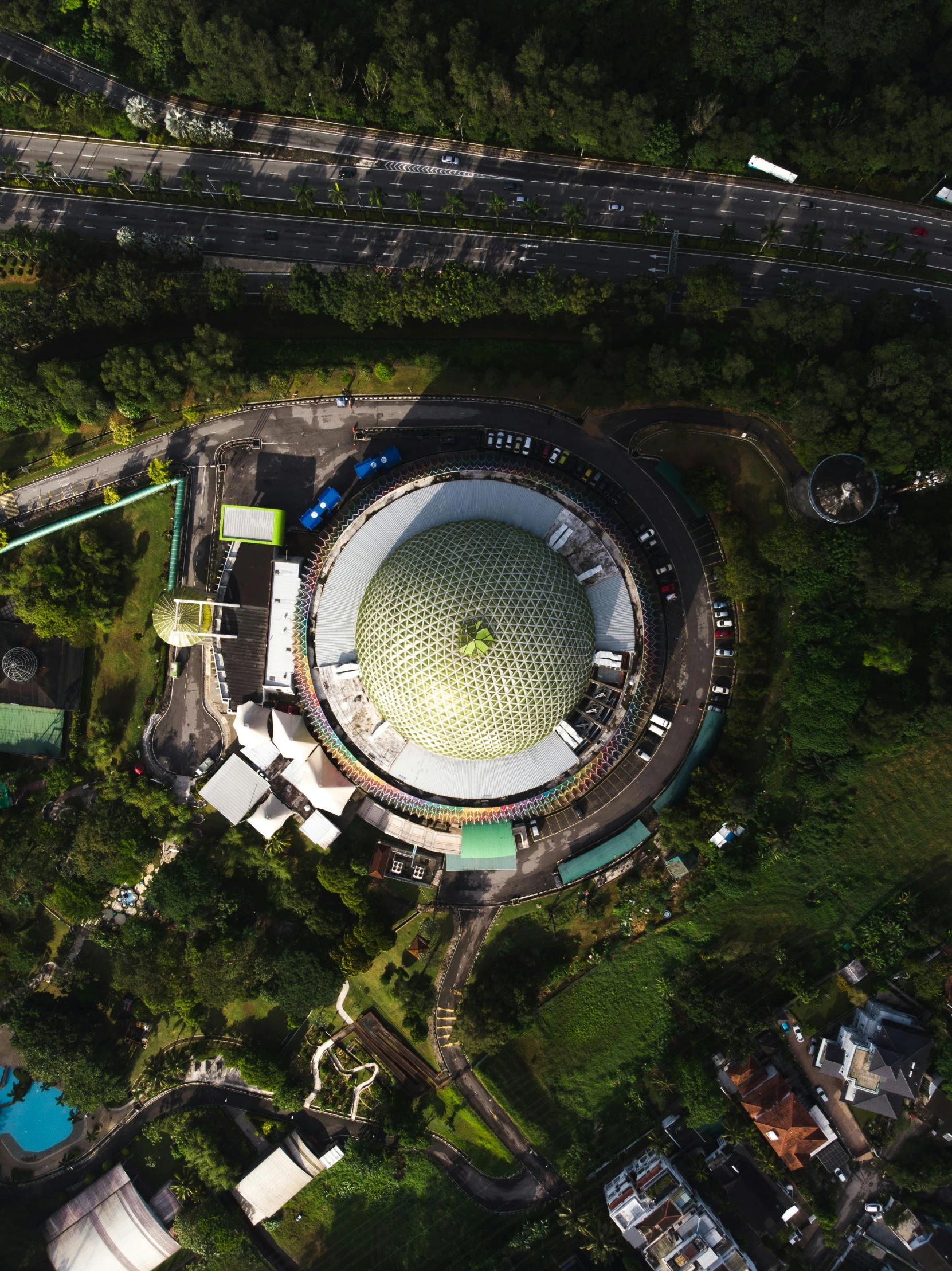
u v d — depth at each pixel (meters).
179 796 93.50
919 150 86.75
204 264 94.81
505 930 90.31
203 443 93.44
